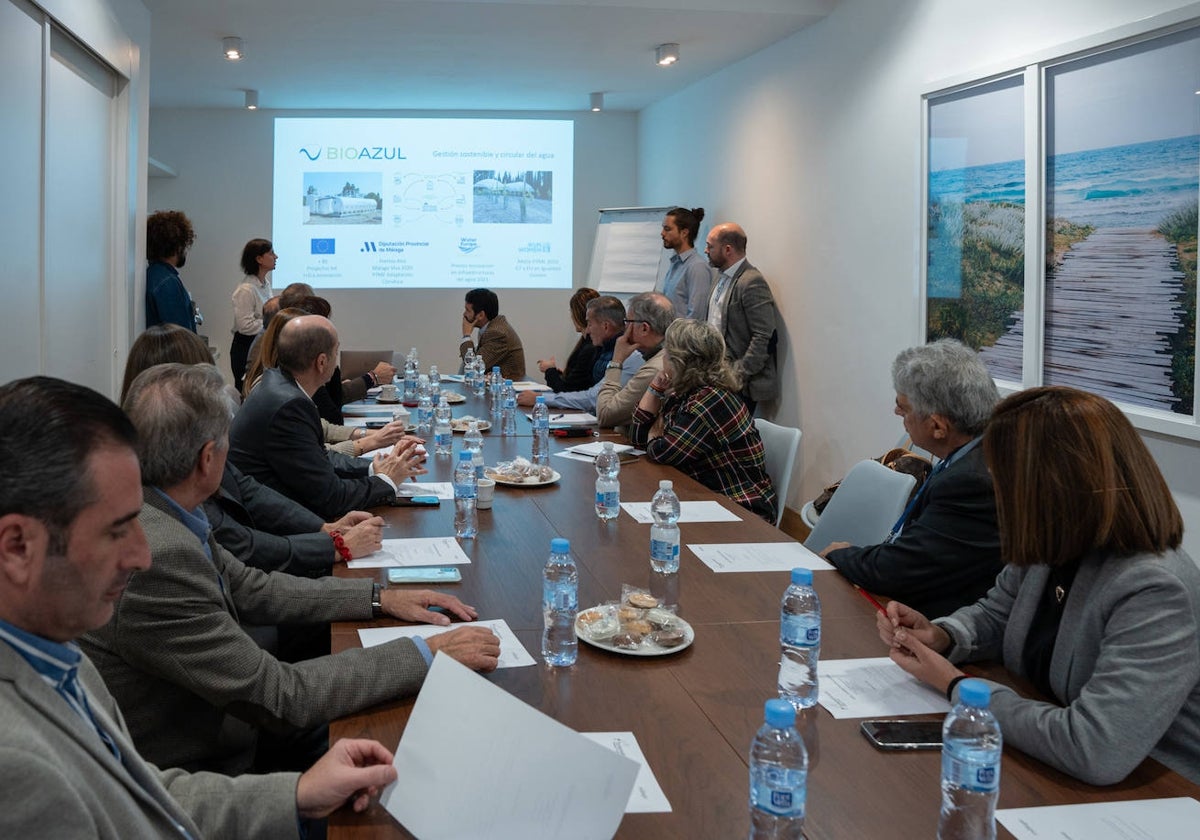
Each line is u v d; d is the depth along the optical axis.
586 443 4.01
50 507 0.88
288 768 2.00
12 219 3.48
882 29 4.61
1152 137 3.01
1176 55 2.91
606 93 7.64
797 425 5.70
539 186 8.49
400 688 1.52
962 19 3.98
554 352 8.62
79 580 0.90
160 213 5.28
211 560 1.71
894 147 4.54
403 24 5.38
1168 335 2.98
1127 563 1.40
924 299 4.33
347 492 2.79
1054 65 3.44
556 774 1.14
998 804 1.23
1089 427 1.43
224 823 1.19
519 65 6.51
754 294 5.76
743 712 1.47
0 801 0.78
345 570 2.18
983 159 3.88
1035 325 3.57
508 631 1.80
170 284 5.22
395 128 8.31
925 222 4.30
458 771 1.18
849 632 1.84
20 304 3.58
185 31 5.56
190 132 8.23
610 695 1.53
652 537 2.22
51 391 0.91
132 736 1.57
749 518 2.71
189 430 1.59
